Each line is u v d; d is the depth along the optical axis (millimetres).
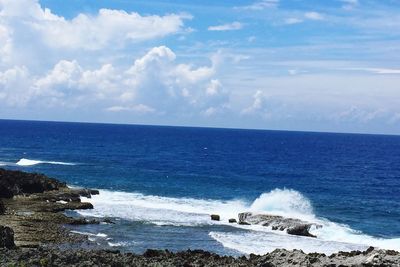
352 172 109812
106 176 81188
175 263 24266
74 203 49906
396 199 71500
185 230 40375
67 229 37594
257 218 44625
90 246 32406
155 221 43688
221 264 24656
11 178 54062
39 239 32938
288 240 38500
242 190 72375
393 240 40938
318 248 36344
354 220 52062
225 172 99312
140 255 26453
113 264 22938
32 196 51812
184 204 56031
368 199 70188
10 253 24062
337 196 71812
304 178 94062
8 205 46000
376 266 23688
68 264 22391
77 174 82188
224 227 42375
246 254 32906
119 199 57656
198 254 27219
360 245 38250
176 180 80812
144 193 64312
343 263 24234
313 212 55500
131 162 111500
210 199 61656
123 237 36375
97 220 42281
